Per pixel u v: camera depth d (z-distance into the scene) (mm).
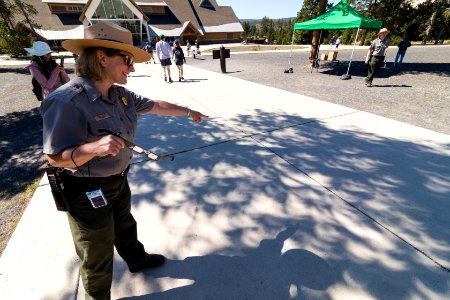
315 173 3129
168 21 39312
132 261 1787
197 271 1898
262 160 3447
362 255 2014
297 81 9180
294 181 2977
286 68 12773
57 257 1985
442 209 2496
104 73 1170
